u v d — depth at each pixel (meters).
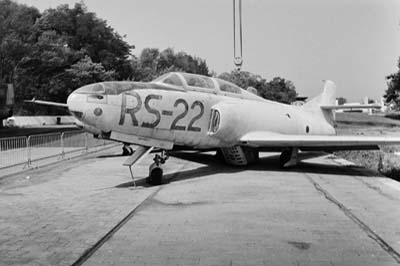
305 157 18.56
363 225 6.84
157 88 12.16
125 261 5.15
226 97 14.54
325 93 21.70
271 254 5.39
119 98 10.98
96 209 8.13
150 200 9.02
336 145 13.32
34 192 10.15
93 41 65.56
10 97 37.28
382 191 10.09
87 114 10.62
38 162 16.36
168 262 5.10
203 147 13.77
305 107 20.33
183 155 18.94
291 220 7.18
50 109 67.69
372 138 12.95
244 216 7.48
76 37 64.69
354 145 13.59
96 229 6.64
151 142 11.90
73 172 13.77
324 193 9.80
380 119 46.91
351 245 5.77
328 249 5.60
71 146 21.33
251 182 11.48
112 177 12.62
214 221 7.12
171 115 12.07
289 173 13.38
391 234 6.31
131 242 5.93
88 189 10.53
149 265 5.01
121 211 7.94
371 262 5.11
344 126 37.91
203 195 9.58
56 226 6.86
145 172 13.71
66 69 56.12
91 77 55.19
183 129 12.52
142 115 11.36
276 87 80.88
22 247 5.73
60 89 55.34
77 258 5.27
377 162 16.95
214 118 13.37
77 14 67.06
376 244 5.82
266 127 15.22
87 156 18.95
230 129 13.65
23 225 6.93
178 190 10.26
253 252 5.47
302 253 5.44
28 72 55.44
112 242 5.94
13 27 54.16
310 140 13.41
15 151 16.28
